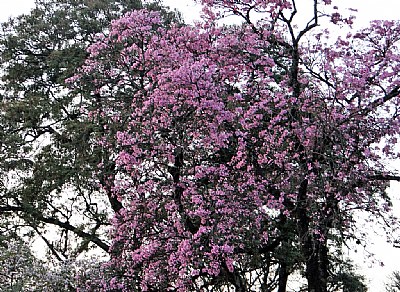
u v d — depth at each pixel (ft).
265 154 41.81
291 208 43.04
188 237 40.78
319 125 39.42
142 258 41.39
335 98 41.09
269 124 43.24
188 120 41.52
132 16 48.80
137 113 43.50
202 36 48.08
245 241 41.42
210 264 38.70
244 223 40.24
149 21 48.96
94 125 55.11
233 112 42.14
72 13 66.59
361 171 39.99
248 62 46.21
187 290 40.24
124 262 44.50
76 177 56.80
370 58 42.27
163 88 41.22
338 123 40.24
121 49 50.55
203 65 41.19
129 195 43.75
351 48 43.91
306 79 42.78
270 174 42.11
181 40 48.29
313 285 40.16
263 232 42.73
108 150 50.31
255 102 44.32
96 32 66.08
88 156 55.26
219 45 46.68
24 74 66.49
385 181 42.57
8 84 66.74
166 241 41.83
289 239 48.06
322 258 41.81
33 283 47.11
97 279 46.42
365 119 41.19
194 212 39.75
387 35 43.47
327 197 39.47
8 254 47.37
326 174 39.93
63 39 66.95
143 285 41.86
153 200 42.96
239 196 40.55
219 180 41.42
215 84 42.29
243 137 41.68
